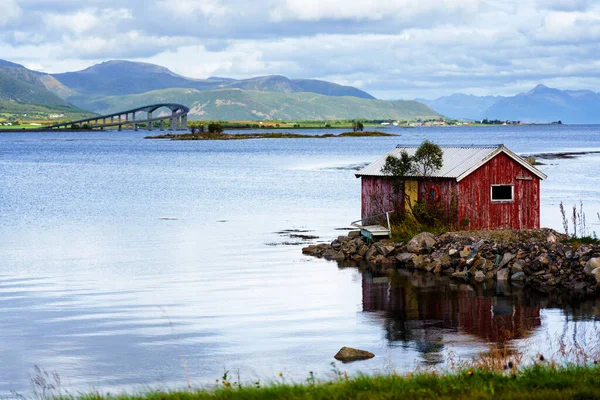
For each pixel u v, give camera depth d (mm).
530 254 33719
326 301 29453
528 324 25219
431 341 23219
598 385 13930
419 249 37688
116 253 42656
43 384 19625
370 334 24328
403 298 29703
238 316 27234
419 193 43125
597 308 27375
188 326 25891
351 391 13992
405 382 14500
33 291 32438
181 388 18719
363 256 39406
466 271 34062
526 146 194750
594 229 47500
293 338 24047
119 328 25797
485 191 41094
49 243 46875
